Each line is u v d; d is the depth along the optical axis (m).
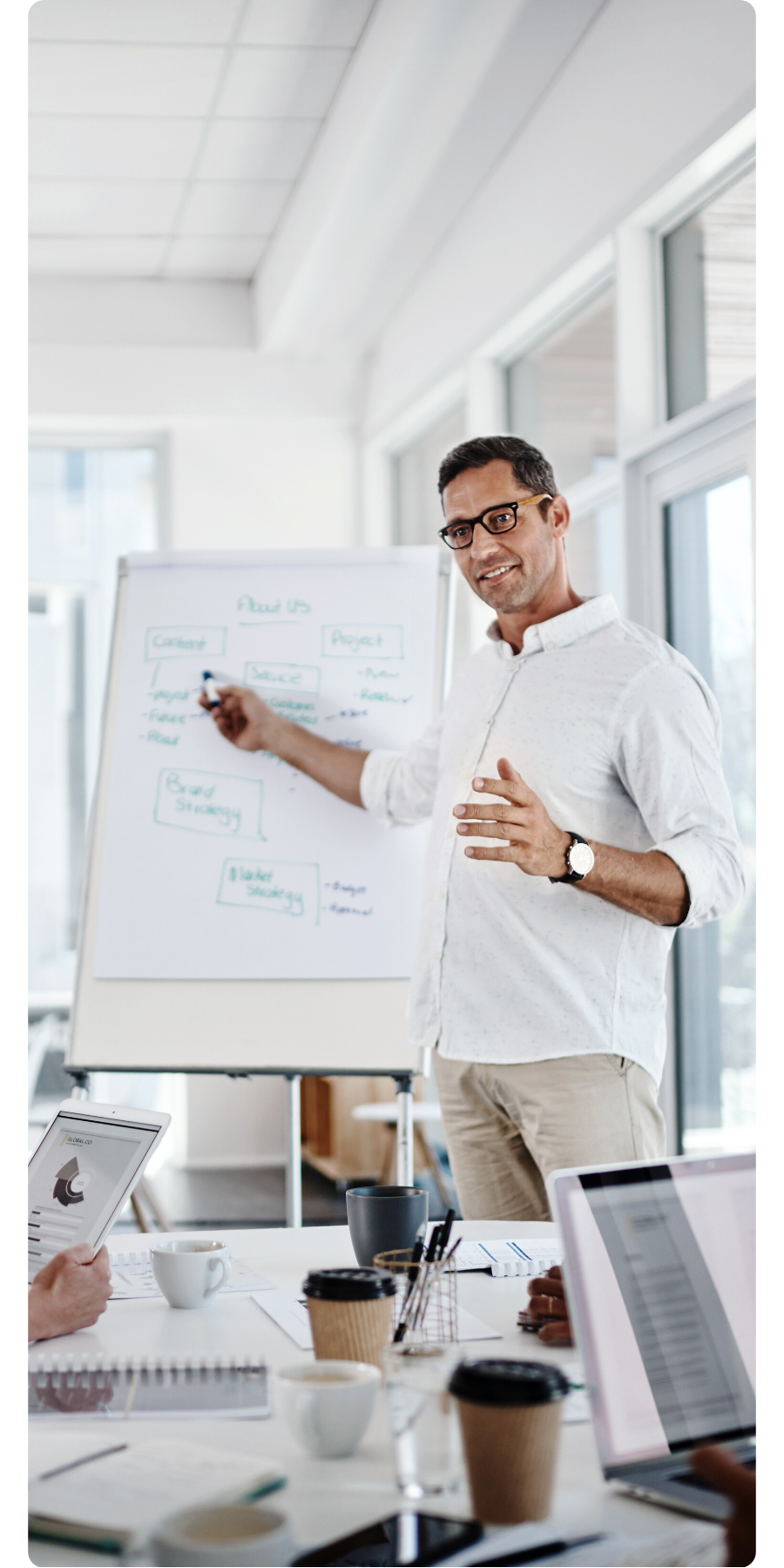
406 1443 0.75
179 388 5.20
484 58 3.21
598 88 3.06
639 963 1.74
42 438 5.34
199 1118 5.25
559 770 1.76
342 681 2.41
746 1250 0.87
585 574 3.55
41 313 5.11
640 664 1.76
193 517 5.36
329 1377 0.83
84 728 5.34
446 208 4.06
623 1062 1.72
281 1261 1.31
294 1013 2.30
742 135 2.54
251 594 2.51
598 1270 0.81
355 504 5.47
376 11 3.31
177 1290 1.11
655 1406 0.79
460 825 1.59
